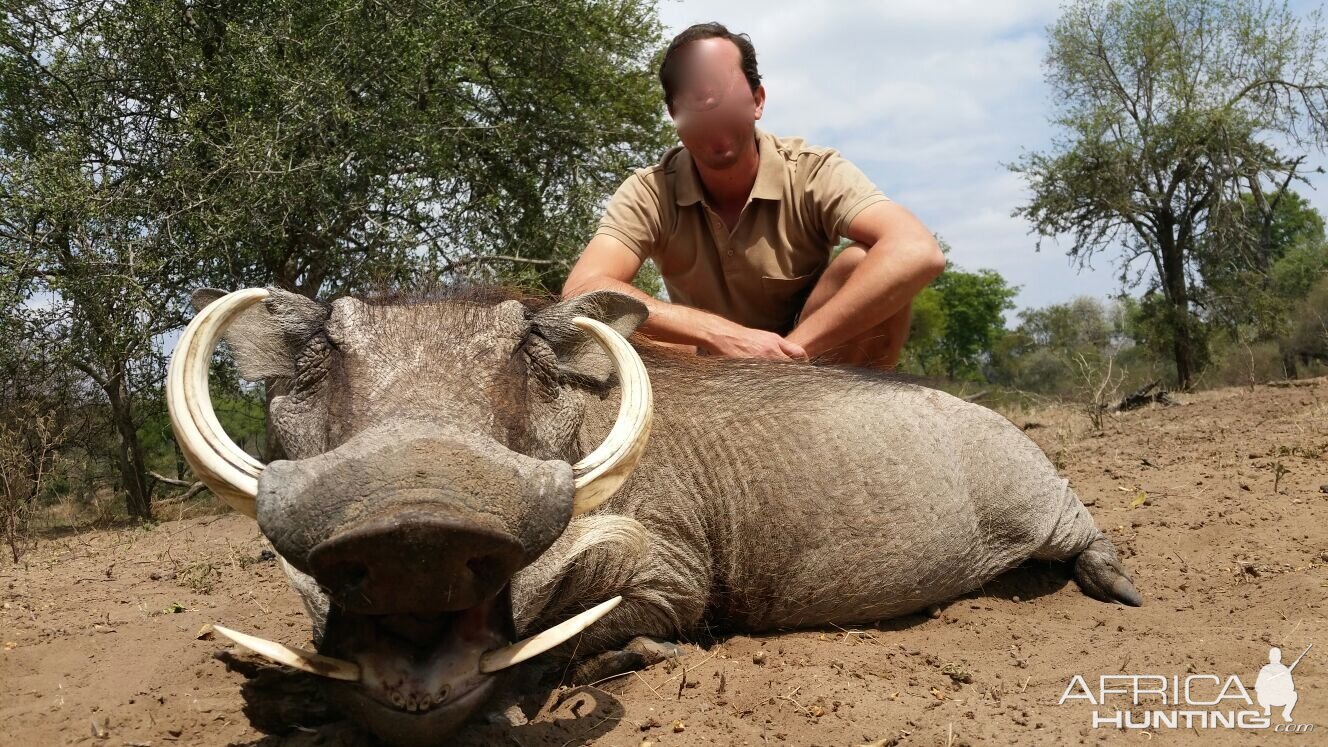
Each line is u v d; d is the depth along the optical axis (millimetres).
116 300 4160
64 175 4160
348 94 4746
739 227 1849
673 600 1373
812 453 1494
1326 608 1392
